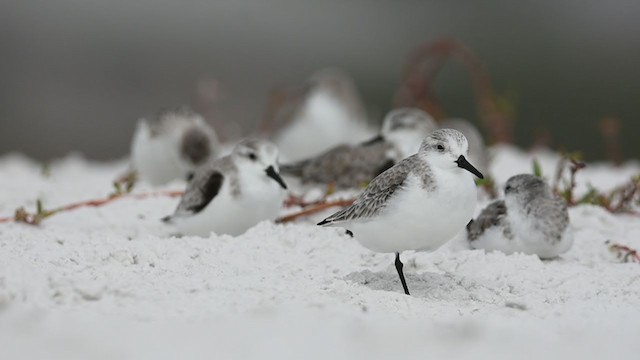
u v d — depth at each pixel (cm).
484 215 1171
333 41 3550
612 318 893
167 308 849
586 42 3306
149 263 1008
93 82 3238
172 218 1285
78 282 884
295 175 1581
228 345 746
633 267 1106
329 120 2023
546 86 3064
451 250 1176
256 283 936
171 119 1784
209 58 3397
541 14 3516
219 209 1257
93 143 2988
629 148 2714
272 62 3403
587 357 742
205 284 923
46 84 3189
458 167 952
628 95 2980
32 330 775
